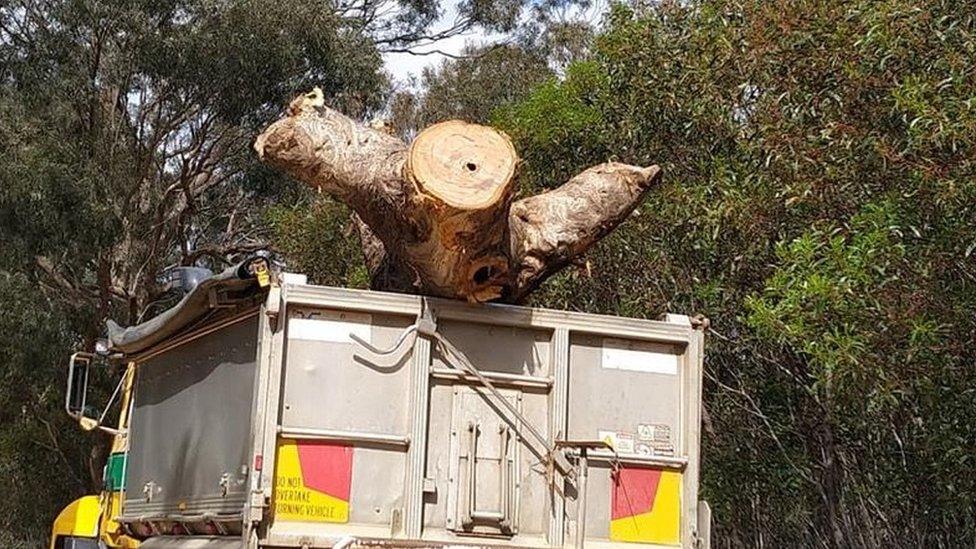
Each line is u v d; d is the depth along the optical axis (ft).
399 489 19.72
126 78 72.90
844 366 22.20
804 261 22.90
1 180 67.31
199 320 23.08
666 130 35.22
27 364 71.72
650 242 34.86
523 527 20.24
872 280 21.89
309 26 74.49
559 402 20.65
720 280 31.73
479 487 20.07
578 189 23.49
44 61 71.51
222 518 21.01
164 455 25.39
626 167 23.94
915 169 22.26
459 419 20.26
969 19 22.70
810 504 35.35
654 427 21.31
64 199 68.08
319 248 60.80
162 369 26.37
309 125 22.16
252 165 79.56
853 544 33.24
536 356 20.89
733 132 31.32
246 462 19.92
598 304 38.32
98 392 65.21
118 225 70.59
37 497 84.23
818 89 26.12
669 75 33.88
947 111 21.24
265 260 19.65
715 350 33.73
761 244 29.94
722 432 35.83
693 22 33.32
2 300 70.44
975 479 26.43
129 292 77.77
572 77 41.83
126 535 28.94
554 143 40.34
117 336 27.86
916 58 23.44
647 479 21.07
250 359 20.79
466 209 18.69
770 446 34.99
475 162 19.15
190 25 72.69
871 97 24.56
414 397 19.88
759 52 28.04
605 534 20.63
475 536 19.94
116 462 30.14
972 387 23.26
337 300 19.81
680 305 33.88
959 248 21.85
